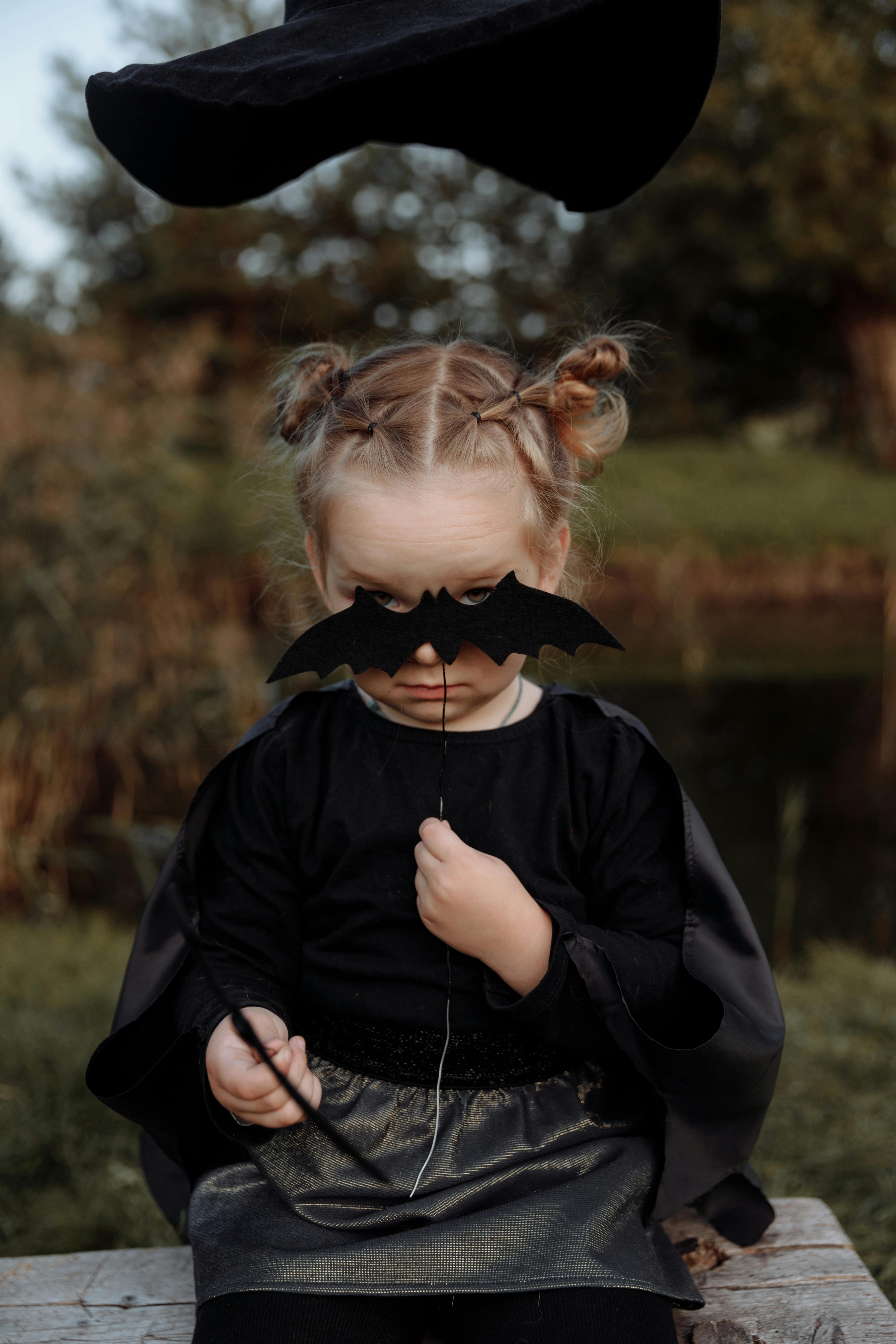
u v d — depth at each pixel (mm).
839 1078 2143
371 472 1115
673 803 1230
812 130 11109
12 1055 2145
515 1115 1135
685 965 1151
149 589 4641
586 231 14430
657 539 8570
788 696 6117
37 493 4188
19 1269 1248
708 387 14398
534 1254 1018
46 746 3906
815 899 3377
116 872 3783
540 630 1086
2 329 5180
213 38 11969
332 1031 1176
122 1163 1853
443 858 1091
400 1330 1029
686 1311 1159
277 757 1248
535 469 1190
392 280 14766
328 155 1568
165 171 1454
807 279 12133
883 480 10852
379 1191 1074
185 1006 1137
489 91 1445
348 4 1224
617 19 1267
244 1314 983
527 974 1096
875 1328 1130
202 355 9477
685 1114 1126
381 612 1077
